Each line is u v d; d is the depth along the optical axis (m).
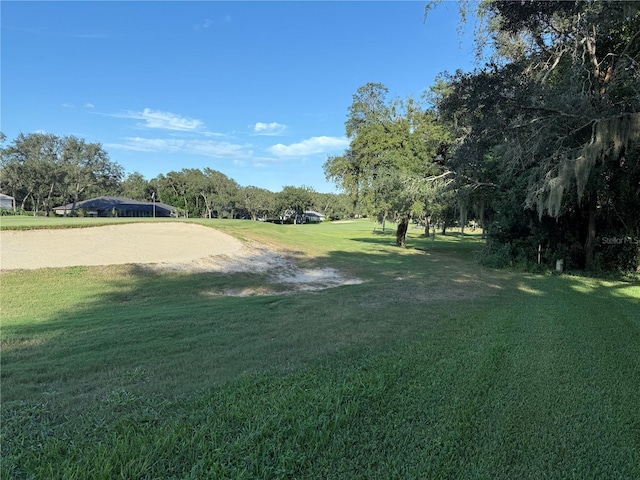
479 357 4.52
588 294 10.08
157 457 2.40
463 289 10.77
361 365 4.18
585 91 12.69
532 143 12.84
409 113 25.97
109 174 61.56
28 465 2.30
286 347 5.07
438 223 28.11
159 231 19.44
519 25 12.07
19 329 6.22
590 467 2.51
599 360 4.55
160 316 7.27
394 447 2.62
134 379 3.89
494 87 11.73
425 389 3.57
